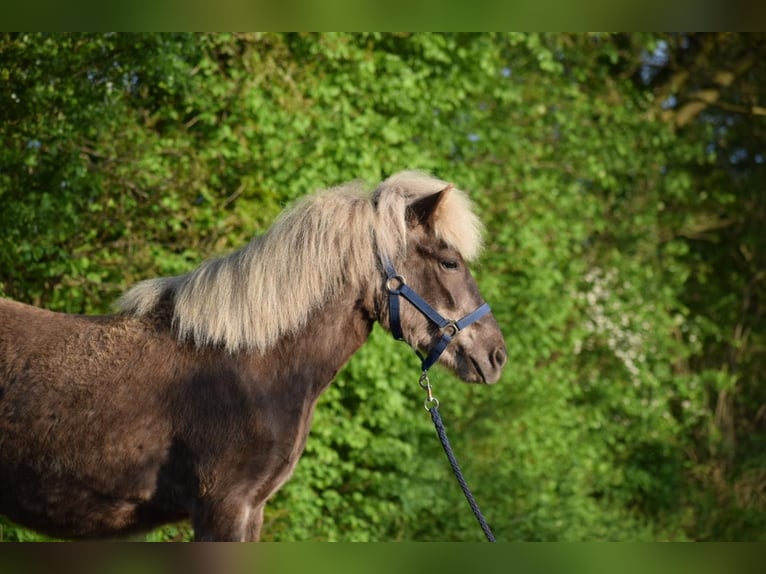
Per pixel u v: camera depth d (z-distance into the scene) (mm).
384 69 9023
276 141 8258
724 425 11664
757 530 10539
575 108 10203
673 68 12156
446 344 5070
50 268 7344
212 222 8094
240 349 4836
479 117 9508
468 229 5137
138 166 7664
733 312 11883
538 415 9445
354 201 5082
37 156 7195
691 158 11297
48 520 4840
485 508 8734
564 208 10023
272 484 4871
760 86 12289
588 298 10391
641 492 10562
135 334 4895
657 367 10578
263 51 8430
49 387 4688
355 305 5020
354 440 8359
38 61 7188
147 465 4746
